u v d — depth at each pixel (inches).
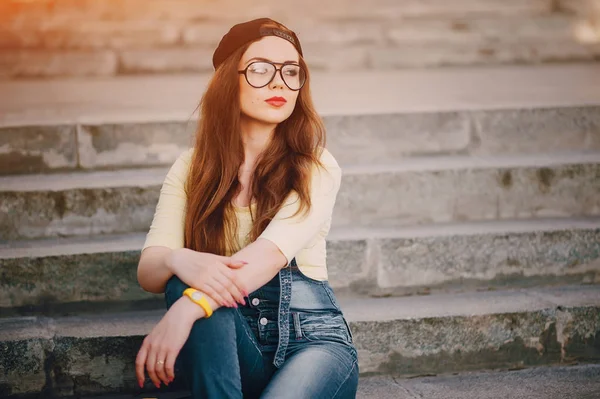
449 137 137.7
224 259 81.4
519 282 118.2
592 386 101.3
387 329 105.5
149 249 87.4
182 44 218.7
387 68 209.0
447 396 99.0
